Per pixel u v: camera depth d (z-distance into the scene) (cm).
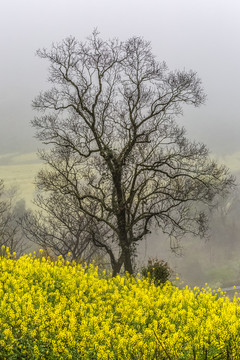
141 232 3472
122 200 3309
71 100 3344
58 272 2102
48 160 3422
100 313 1552
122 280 2180
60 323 1312
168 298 1920
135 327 1487
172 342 1205
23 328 1258
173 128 3341
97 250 3931
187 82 3303
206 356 1182
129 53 3353
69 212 3922
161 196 3406
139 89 3341
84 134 3322
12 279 1812
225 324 1395
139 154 3406
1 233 3697
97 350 1227
